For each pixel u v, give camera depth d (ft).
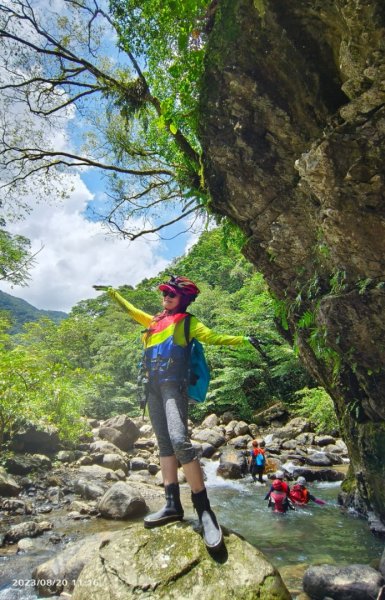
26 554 14.90
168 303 9.16
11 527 17.31
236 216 16.65
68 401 32.27
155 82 19.72
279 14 10.88
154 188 29.60
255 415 46.06
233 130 14.14
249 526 18.71
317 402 38.96
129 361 62.85
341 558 14.67
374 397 13.73
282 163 13.70
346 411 16.66
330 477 26.96
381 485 15.56
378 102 9.39
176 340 8.71
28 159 27.35
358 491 19.16
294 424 40.55
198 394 8.82
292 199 14.17
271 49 11.67
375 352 12.65
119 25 18.48
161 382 8.57
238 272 74.13
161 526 8.58
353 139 9.99
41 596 11.92
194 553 7.81
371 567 12.12
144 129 23.32
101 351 71.56
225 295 69.97
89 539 14.01
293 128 12.68
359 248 11.43
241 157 14.47
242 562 7.74
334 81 11.17
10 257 45.34
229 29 12.29
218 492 24.77
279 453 33.22
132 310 10.09
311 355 17.76
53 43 23.57
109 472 26.27
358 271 12.00
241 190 15.38
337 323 12.94
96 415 56.54
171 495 8.82
